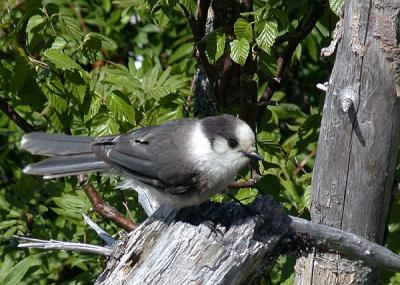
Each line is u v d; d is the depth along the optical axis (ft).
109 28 47.57
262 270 30.76
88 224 36.73
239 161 31.42
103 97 37.27
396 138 30.27
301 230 30.09
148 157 31.91
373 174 30.45
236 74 38.86
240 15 35.86
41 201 40.60
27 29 38.37
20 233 39.55
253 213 29.40
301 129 38.58
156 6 39.04
